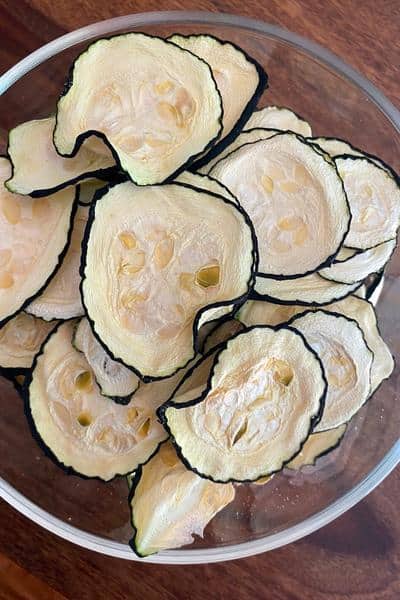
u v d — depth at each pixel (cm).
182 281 25
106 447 27
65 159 25
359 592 33
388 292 31
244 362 25
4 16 33
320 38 33
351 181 27
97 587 33
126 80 25
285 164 26
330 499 31
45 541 33
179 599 33
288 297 27
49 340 27
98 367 26
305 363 25
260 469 26
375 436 31
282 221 26
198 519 28
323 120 32
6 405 32
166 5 33
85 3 33
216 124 25
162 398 27
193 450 26
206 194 24
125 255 25
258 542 31
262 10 33
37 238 26
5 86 31
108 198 24
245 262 24
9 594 33
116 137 25
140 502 27
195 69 25
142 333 25
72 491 31
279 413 26
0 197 26
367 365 27
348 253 27
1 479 31
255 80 26
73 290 26
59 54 31
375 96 31
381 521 33
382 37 33
